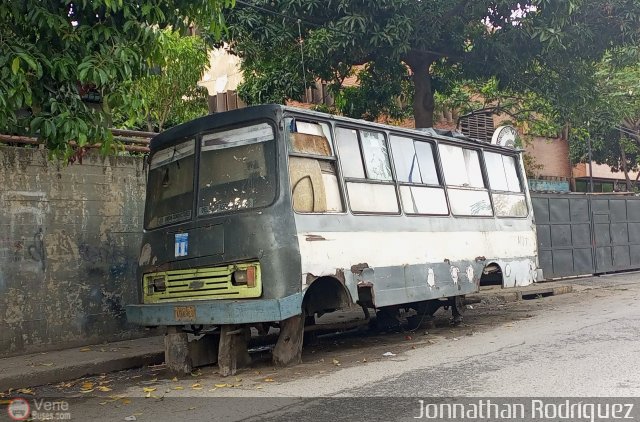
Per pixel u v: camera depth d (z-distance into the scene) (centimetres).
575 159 2681
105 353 901
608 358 748
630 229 2025
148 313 780
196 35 1471
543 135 2381
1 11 613
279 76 1401
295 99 1438
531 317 1161
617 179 3031
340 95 1584
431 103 1464
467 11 1318
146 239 829
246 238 731
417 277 928
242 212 744
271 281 715
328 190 811
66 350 935
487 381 664
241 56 1395
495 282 1164
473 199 1105
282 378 727
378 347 924
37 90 652
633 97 2050
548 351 807
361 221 845
